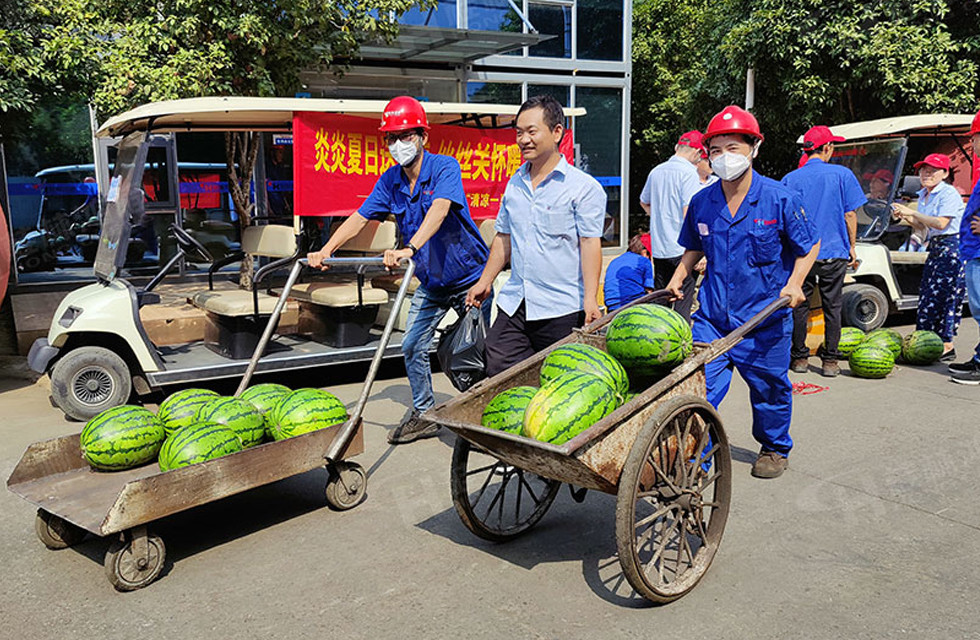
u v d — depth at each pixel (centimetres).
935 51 1370
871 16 1408
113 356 624
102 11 857
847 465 514
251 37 817
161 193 1165
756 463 496
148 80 773
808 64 1436
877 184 928
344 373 782
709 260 454
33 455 403
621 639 320
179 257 716
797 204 425
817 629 325
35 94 855
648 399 329
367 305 701
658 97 2469
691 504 355
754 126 413
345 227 534
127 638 326
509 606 347
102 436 406
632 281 624
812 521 431
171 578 376
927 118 902
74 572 385
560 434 325
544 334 454
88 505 371
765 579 368
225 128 731
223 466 380
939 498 461
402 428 566
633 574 325
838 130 973
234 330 658
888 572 374
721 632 324
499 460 393
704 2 2309
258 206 1253
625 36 1582
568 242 441
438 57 1354
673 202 679
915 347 788
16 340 923
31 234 1125
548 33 1505
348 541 414
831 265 719
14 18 833
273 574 379
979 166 685
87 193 1155
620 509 319
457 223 520
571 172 437
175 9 816
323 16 883
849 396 679
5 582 375
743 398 682
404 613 342
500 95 1475
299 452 416
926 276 820
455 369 556
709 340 457
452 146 729
